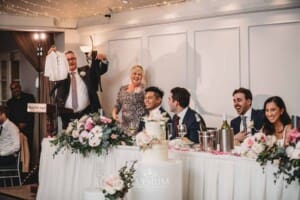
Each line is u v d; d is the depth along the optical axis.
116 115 7.66
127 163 4.95
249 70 6.83
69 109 7.57
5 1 7.92
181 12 7.48
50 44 9.21
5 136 7.93
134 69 7.48
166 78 7.79
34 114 9.74
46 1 7.91
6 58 10.62
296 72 6.41
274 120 4.89
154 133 4.42
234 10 6.86
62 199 5.68
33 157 9.66
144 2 7.72
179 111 5.69
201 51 7.34
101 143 5.21
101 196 4.41
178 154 4.62
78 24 8.98
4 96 10.63
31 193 7.52
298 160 3.73
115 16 8.40
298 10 6.36
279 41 6.55
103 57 8.09
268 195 3.97
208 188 4.39
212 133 4.66
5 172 8.73
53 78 7.67
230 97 7.04
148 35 8.01
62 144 5.55
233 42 6.99
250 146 4.09
